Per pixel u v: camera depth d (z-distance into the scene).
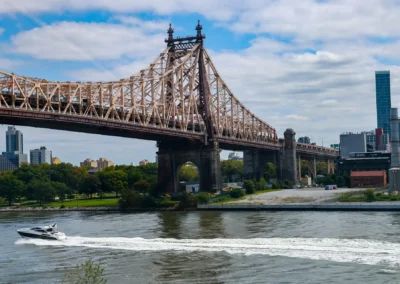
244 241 82.06
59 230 104.88
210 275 63.94
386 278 59.81
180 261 71.38
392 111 166.00
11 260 75.81
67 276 65.50
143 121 143.75
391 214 113.19
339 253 71.56
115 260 73.56
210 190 168.25
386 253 70.75
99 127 129.25
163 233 95.69
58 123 118.00
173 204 146.25
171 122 162.62
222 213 129.88
